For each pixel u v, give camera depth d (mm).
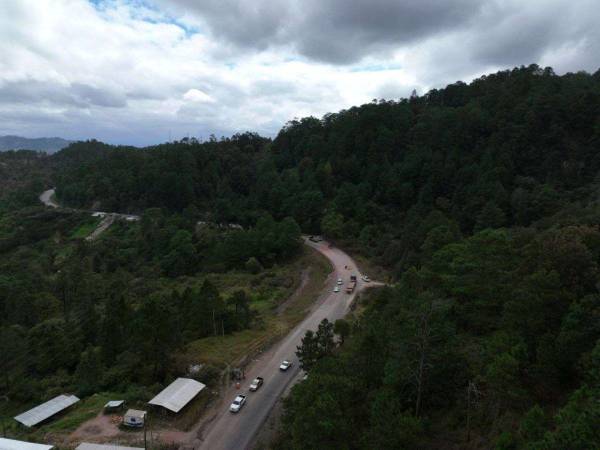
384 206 131375
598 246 38719
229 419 46719
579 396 21516
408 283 53406
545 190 100250
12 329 68375
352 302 79500
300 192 144375
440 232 71375
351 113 190250
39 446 37562
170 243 128750
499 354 30031
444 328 33219
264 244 112438
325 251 114875
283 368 56719
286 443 36812
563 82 143000
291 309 79875
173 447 41500
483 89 175625
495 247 45719
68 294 101938
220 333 68438
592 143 116750
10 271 129375
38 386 57594
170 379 54750
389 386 33000
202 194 175875
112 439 42812
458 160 129250
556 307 31484
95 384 54656
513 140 124188
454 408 32969
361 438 28547
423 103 190125
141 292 102688
